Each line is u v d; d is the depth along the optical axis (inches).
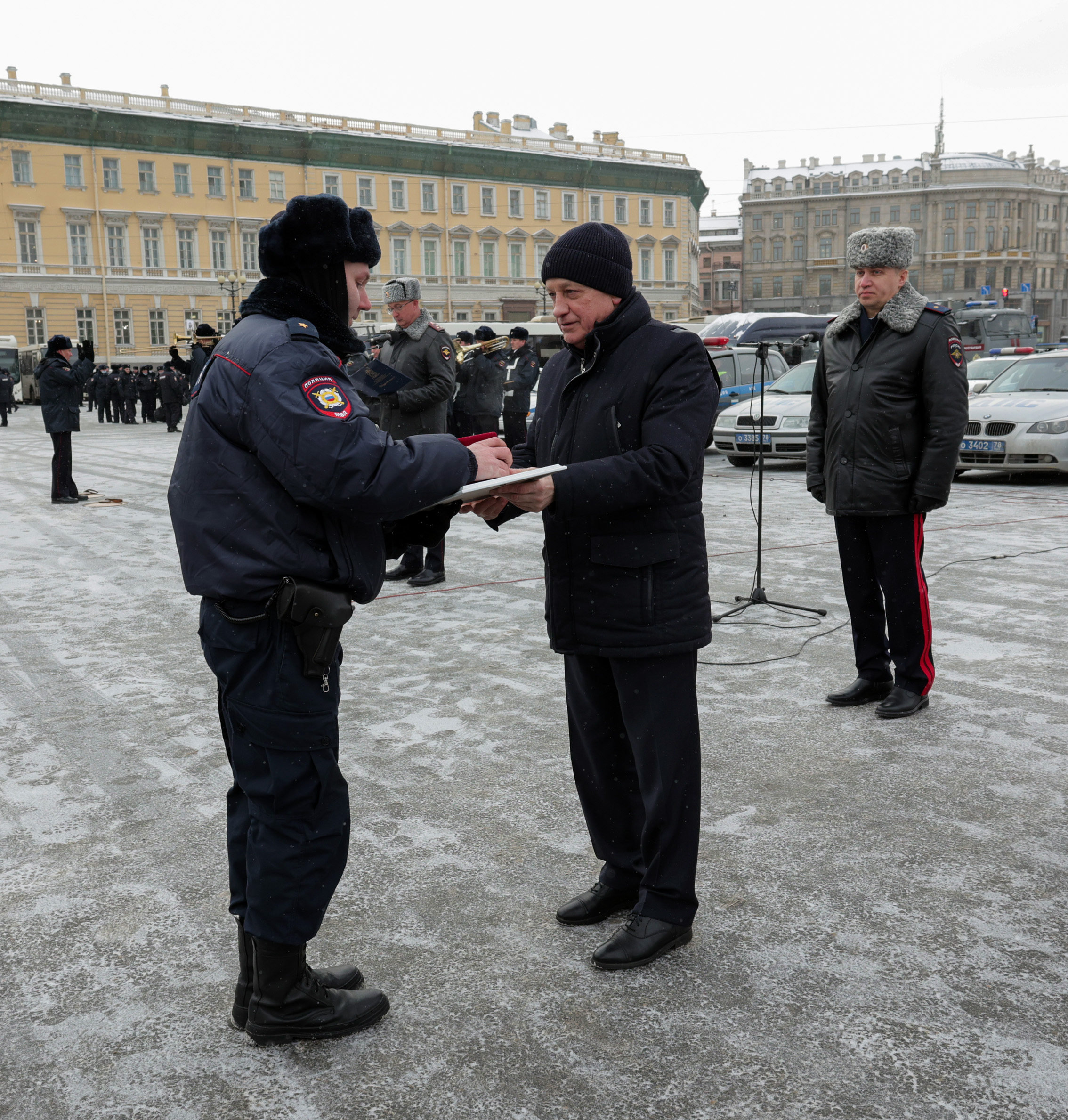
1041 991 90.9
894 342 157.6
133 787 139.9
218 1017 90.4
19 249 2010.3
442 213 2402.8
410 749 151.6
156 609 244.2
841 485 161.5
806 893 108.7
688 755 96.6
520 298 2532.0
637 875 104.9
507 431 576.1
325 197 82.0
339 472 75.3
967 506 385.7
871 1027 86.4
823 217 3789.4
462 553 309.6
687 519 95.7
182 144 2121.1
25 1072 83.4
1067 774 137.7
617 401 93.7
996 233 3698.3
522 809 130.8
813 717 161.5
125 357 2107.5
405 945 100.7
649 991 92.4
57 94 2017.7
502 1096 79.2
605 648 95.4
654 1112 77.0
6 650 209.6
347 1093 80.0
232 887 87.7
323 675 80.7
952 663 187.6
